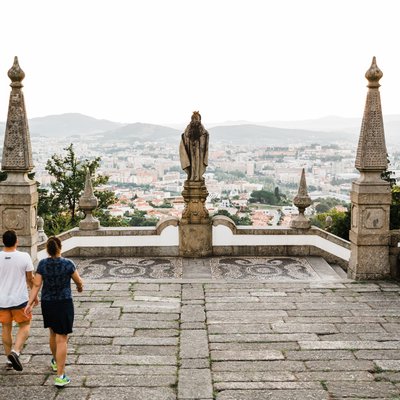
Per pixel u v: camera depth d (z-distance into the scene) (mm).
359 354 7473
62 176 36281
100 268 13547
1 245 11297
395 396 6293
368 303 9773
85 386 6523
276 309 9398
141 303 9664
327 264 14008
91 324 8578
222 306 9555
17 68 11125
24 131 11328
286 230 14703
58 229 31609
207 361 7191
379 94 11117
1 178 25969
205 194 14477
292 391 6387
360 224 11312
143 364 7129
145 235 14656
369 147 11156
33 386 6520
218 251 14727
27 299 7020
